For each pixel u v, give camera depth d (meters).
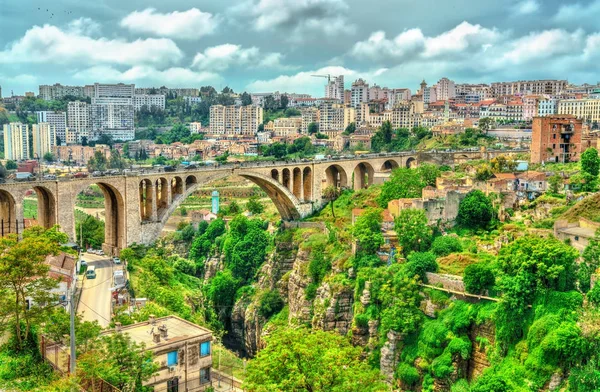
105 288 121.50
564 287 98.88
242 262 195.38
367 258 137.00
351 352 82.19
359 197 196.12
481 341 105.38
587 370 87.12
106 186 147.75
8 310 85.31
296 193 198.75
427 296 117.75
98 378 71.56
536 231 127.88
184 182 160.50
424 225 135.75
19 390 76.12
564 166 185.50
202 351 83.56
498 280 104.25
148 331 85.81
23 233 109.12
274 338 83.38
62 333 83.69
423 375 109.44
